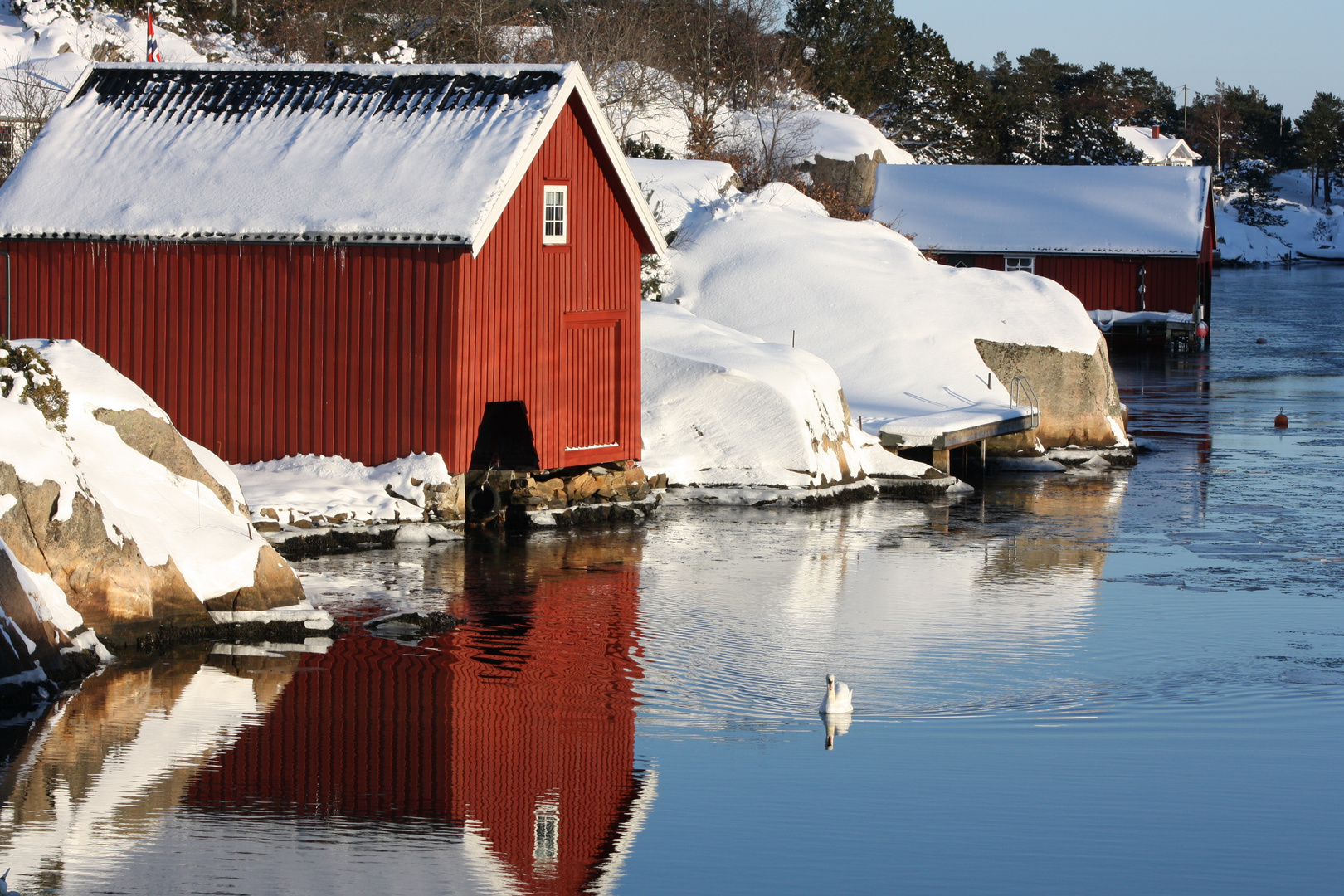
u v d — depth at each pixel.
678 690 28.14
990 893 19.42
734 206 81.88
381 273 42.38
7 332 45.78
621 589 36.66
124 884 19.00
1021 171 121.25
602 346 47.50
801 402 51.75
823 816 21.95
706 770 23.81
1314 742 25.61
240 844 20.38
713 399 51.62
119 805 21.69
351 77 47.34
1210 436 67.81
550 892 19.12
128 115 48.00
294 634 31.41
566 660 30.00
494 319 43.12
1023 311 67.62
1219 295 160.88
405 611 33.75
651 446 50.69
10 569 27.16
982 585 38.06
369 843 20.52
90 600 29.41
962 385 64.50
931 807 22.36
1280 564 41.16
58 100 85.50
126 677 28.09
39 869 19.36
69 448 30.28
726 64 135.00
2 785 22.36
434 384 42.09
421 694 27.55
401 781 22.97
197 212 44.06
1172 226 111.56
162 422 33.34
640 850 20.55
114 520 30.08
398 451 42.69
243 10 118.19
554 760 24.09
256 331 43.69
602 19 115.94
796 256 74.75
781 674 29.38
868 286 71.69
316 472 42.97
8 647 26.50
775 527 46.16
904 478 53.97
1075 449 61.84
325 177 43.84
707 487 50.09
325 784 22.72
